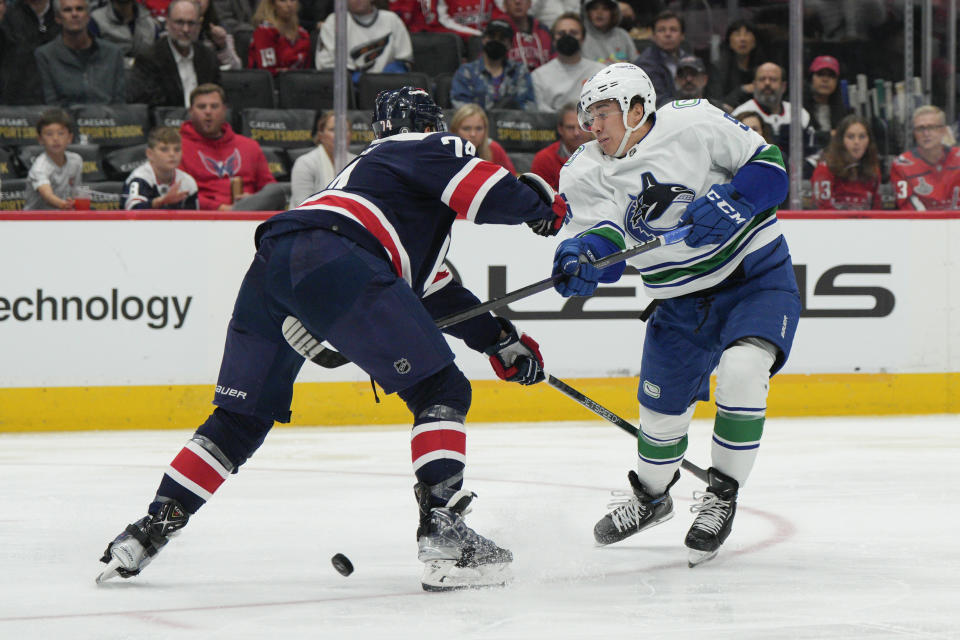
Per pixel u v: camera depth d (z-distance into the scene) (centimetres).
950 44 2183
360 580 769
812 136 2180
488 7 2439
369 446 1616
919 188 2083
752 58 2348
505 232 1919
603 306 1941
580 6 2433
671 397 895
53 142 1958
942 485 1219
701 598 696
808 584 740
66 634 608
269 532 972
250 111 2203
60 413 1833
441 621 635
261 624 631
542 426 1862
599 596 704
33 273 1823
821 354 1978
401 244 753
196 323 1864
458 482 743
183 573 797
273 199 2008
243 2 2456
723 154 859
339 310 726
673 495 1182
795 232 1964
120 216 1841
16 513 1082
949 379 2016
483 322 850
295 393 1886
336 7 1916
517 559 845
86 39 2150
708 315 884
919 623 624
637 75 854
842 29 2236
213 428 779
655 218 864
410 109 788
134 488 1245
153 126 2186
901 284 1994
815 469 1343
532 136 2248
